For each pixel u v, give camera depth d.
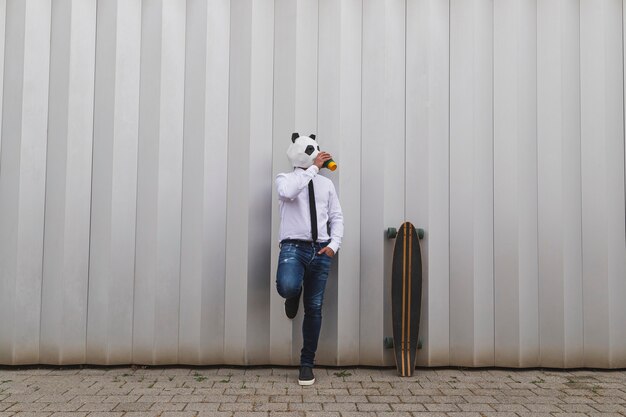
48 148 3.89
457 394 3.37
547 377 3.76
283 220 3.61
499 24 4.02
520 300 3.91
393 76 3.99
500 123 3.98
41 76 3.90
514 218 3.93
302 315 3.94
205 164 3.91
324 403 3.17
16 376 3.68
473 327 3.91
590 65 4.00
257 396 3.29
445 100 4.00
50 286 3.86
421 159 3.97
